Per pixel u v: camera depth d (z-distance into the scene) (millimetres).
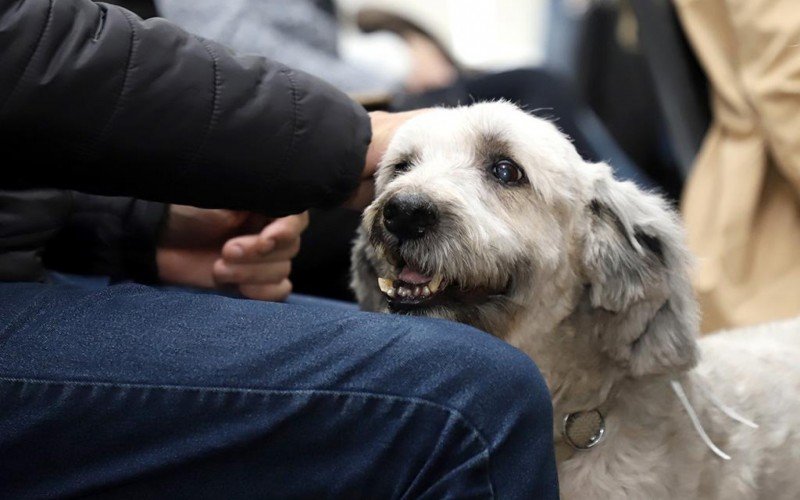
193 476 1255
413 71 4219
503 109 1905
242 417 1220
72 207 1691
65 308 1304
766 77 2631
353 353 1232
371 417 1211
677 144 2977
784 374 2037
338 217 2639
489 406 1200
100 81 1268
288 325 1272
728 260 2736
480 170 1849
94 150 1299
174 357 1237
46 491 1266
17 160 1294
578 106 3330
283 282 2029
